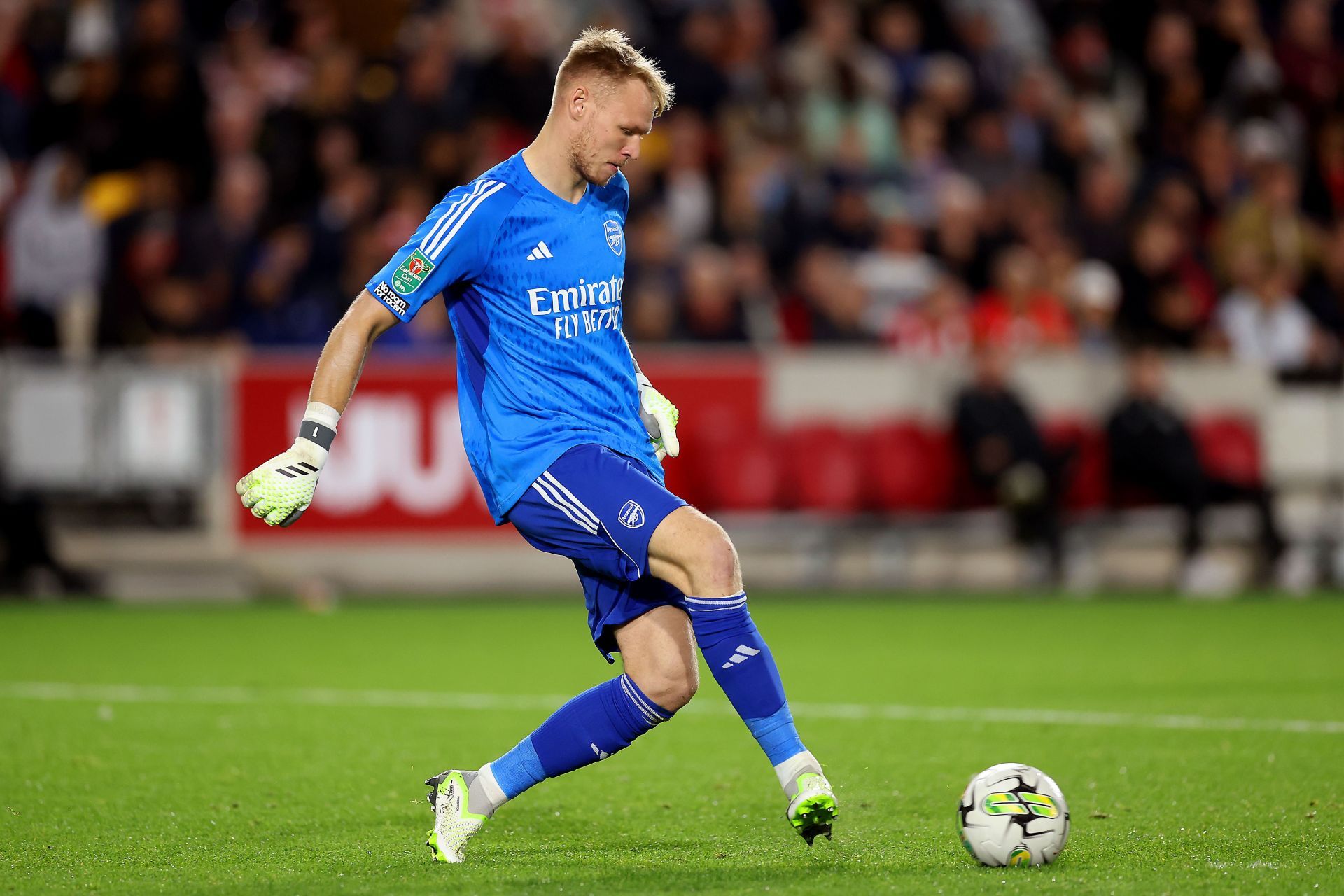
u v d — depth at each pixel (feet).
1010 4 235.20
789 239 176.86
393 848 49.90
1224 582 151.12
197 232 157.69
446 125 172.45
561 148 48.26
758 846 49.88
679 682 47.62
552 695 87.20
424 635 118.21
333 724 77.05
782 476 149.79
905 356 153.48
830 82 195.83
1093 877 44.37
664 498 46.57
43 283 149.79
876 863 46.88
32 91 177.88
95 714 80.02
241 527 144.05
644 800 58.23
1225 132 202.08
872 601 143.95
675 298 158.40
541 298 48.24
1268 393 159.63
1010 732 73.15
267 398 143.13
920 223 184.14
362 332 47.26
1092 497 154.40
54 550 143.95
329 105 171.53
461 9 206.49
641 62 48.01
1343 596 148.46
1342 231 194.18
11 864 47.55
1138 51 226.17
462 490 146.20
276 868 46.88
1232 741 69.87
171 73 165.89
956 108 199.93
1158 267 168.35
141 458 141.49
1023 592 153.17
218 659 103.45
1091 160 193.98
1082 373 155.74
